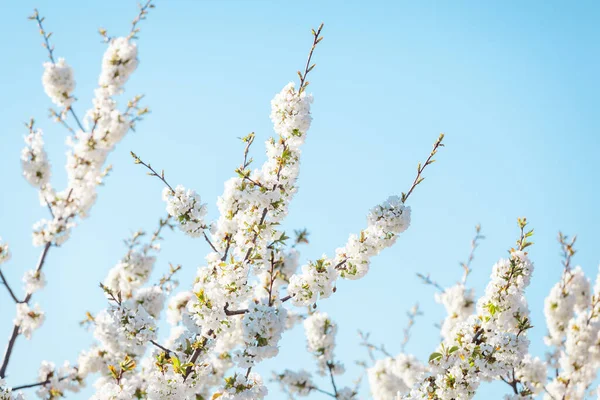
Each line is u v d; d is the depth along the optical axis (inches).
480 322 136.9
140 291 146.1
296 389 152.3
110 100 139.2
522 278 136.2
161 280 147.3
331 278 134.9
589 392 144.8
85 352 143.5
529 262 136.3
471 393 134.2
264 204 135.2
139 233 147.4
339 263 137.1
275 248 135.9
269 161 136.8
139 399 137.5
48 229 137.8
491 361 134.3
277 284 140.8
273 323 129.5
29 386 135.9
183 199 136.6
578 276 144.6
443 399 134.7
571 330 143.9
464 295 151.9
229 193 135.7
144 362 144.3
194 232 136.9
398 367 156.7
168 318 147.4
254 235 135.2
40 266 137.6
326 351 151.6
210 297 132.0
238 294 132.1
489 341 135.3
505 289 135.9
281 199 136.2
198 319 132.2
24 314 136.2
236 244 137.1
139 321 133.6
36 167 138.5
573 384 143.8
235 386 131.7
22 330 136.3
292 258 140.3
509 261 136.6
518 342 134.2
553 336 145.2
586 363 143.5
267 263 135.6
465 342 135.6
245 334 129.6
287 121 134.7
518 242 137.6
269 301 134.2
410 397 136.3
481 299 136.8
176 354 134.3
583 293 144.2
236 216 136.4
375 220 135.7
